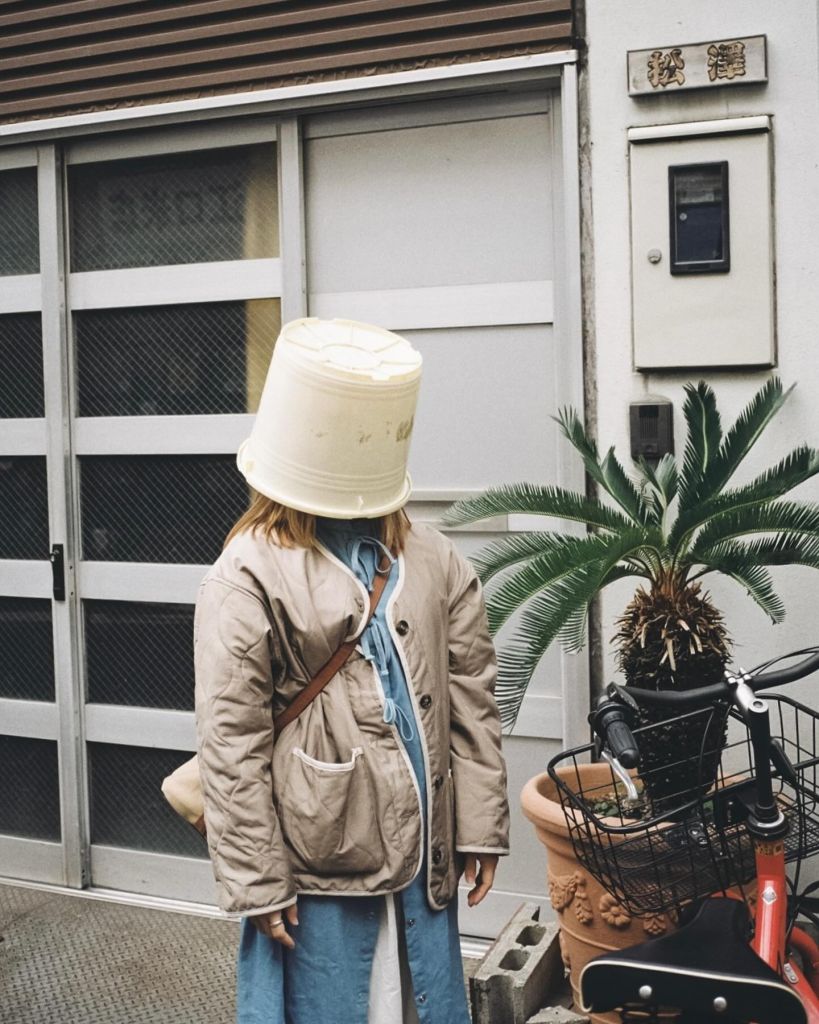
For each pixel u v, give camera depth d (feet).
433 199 12.76
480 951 12.71
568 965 10.28
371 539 7.64
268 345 13.65
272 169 13.50
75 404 14.60
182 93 13.42
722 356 11.06
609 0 11.35
